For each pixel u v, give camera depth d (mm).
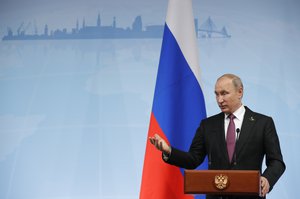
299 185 13688
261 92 14266
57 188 14188
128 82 14617
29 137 14516
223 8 14805
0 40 15125
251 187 7051
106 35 14914
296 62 14367
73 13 15102
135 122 14391
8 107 14711
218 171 7168
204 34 14648
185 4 10812
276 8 14688
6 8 15266
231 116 8703
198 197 10180
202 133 9000
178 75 10523
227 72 14438
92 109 14523
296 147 13898
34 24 15141
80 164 14250
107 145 14305
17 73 14898
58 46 14977
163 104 10391
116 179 14125
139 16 14961
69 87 14703
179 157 8617
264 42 14539
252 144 8398
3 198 14211
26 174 14312
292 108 14125
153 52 14766
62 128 14477
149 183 10117
